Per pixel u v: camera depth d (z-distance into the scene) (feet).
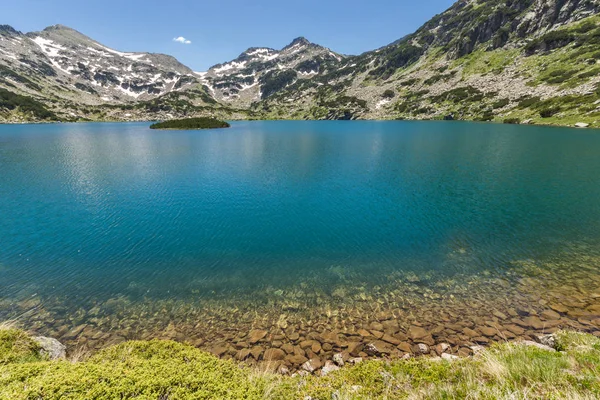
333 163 181.88
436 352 39.88
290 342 42.75
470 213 95.40
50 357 34.68
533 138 254.27
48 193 122.01
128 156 217.77
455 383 25.53
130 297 54.95
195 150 249.14
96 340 43.93
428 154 204.54
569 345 33.37
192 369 23.40
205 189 127.65
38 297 54.85
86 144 294.66
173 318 48.91
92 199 114.01
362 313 49.34
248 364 38.58
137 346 31.22
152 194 120.78
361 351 40.47
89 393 17.53
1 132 440.04
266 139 334.24
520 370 25.09
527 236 78.13
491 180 133.59
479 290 55.31
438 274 61.62
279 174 154.51
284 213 98.43
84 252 72.38
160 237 81.05
